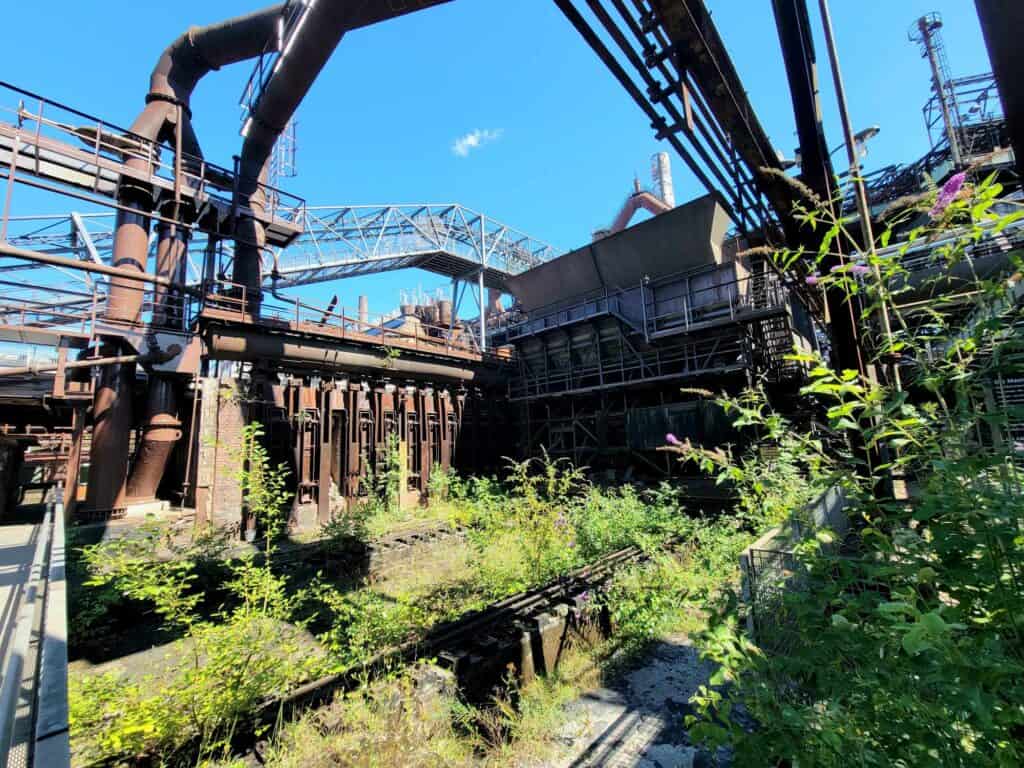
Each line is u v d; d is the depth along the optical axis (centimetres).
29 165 1186
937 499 175
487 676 509
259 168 1677
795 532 398
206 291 1380
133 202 1391
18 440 1742
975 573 164
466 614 620
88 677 364
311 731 377
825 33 352
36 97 1069
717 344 1556
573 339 2028
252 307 1622
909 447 224
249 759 355
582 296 2117
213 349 1349
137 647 641
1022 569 159
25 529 1287
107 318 1282
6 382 1367
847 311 412
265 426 1405
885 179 1864
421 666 476
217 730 366
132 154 1313
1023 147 165
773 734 200
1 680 336
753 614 342
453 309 3272
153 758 330
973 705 135
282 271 2508
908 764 162
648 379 1675
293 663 459
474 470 1966
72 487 1383
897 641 176
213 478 1228
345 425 1575
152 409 1332
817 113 428
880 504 223
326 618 716
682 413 1582
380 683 432
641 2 290
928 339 207
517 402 2123
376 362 1664
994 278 188
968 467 165
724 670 222
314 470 1460
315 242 2672
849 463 233
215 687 379
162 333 1323
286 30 1368
